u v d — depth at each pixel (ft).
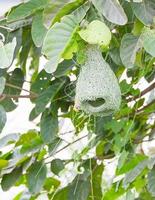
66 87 10.96
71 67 10.50
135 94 11.69
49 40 8.59
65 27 8.61
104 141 11.99
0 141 11.78
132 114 12.08
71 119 11.54
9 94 11.19
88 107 9.16
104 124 11.65
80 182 11.93
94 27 8.75
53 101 11.00
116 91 9.09
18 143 11.79
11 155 11.77
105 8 8.49
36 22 9.30
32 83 10.92
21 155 11.43
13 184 11.55
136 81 11.32
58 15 8.78
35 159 11.64
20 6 9.18
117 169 11.67
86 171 12.01
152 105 12.10
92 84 8.98
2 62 8.53
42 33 9.29
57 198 12.15
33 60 11.41
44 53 8.60
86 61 9.05
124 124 11.83
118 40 10.12
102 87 8.98
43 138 11.01
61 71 10.53
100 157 12.17
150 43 9.04
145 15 9.00
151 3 9.04
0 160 11.48
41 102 10.67
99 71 9.01
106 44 8.83
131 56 9.25
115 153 11.59
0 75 10.69
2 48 8.59
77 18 8.70
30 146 11.39
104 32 8.75
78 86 9.12
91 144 11.80
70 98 11.02
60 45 8.61
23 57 11.22
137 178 11.61
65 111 11.19
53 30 8.59
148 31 9.10
